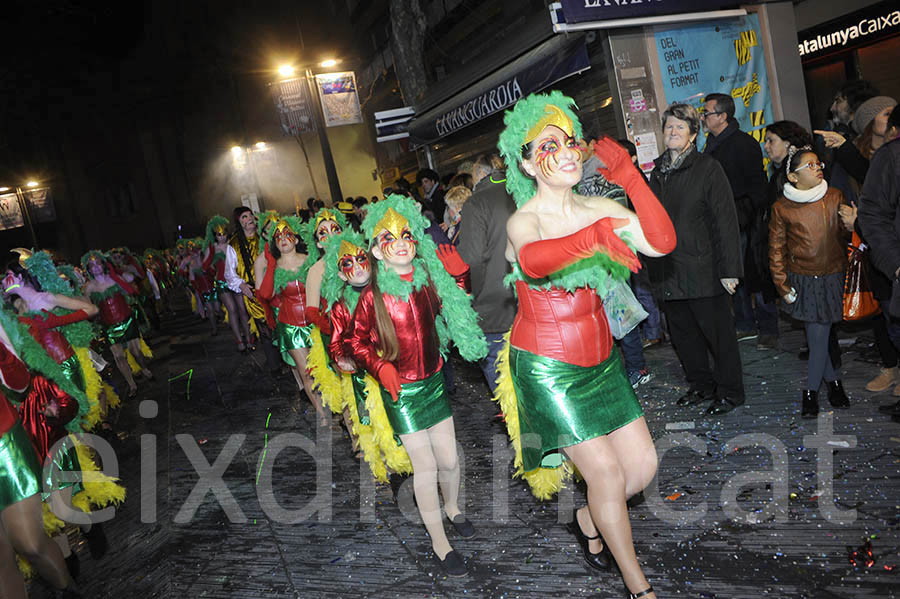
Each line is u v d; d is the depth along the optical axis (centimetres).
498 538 352
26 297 525
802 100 741
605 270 248
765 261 523
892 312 353
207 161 3959
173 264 2803
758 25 720
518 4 1159
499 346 450
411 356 327
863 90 486
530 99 257
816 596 253
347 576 347
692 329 461
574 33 689
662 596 272
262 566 378
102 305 900
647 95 671
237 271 828
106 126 4022
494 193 431
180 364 1104
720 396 442
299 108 2117
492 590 307
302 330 579
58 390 421
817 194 385
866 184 350
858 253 386
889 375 416
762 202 520
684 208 424
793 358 513
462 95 966
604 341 263
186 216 3950
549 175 251
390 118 1188
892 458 335
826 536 287
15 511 338
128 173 4062
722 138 537
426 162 1214
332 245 352
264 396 780
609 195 466
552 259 225
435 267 342
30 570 409
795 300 402
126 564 415
